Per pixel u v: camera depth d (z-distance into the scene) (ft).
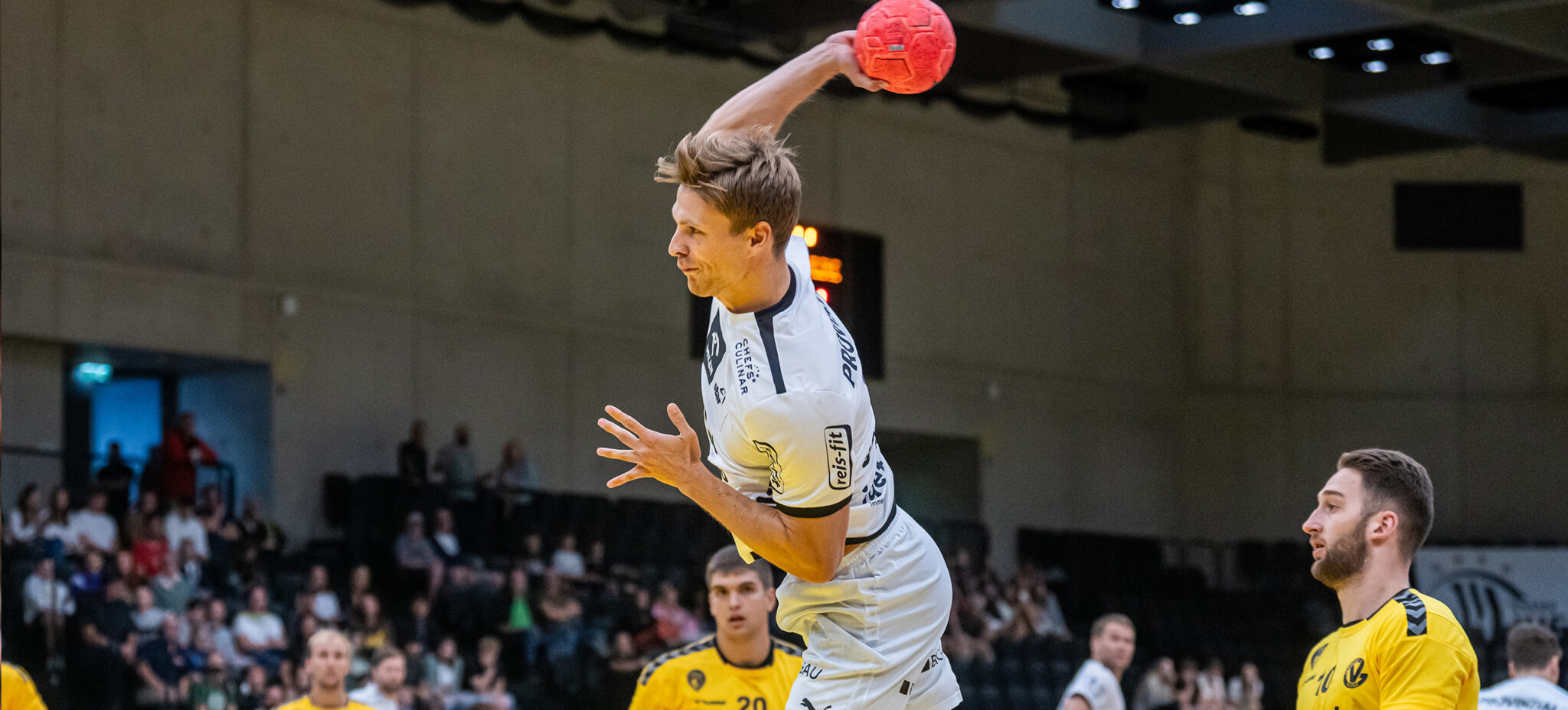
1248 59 54.95
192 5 46.75
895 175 62.59
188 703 36.04
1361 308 70.44
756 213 8.68
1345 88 57.06
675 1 51.29
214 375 48.73
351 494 46.24
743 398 8.82
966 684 49.80
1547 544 64.28
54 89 43.88
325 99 49.57
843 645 9.53
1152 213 70.49
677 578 50.67
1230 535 70.33
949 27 9.67
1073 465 67.10
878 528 9.48
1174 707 49.55
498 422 52.60
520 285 53.52
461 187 52.44
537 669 43.80
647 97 57.21
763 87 9.70
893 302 61.98
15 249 42.93
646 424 56.18
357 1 50.29
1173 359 70.69
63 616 36.17
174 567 39.01
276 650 38.83
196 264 46.47
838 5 50.88
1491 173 70.18
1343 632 12.60
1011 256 65.92
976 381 64.23
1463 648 11.88
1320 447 70.28
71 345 44.06
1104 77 60.13
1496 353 69.92
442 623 43.39
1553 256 69.87
